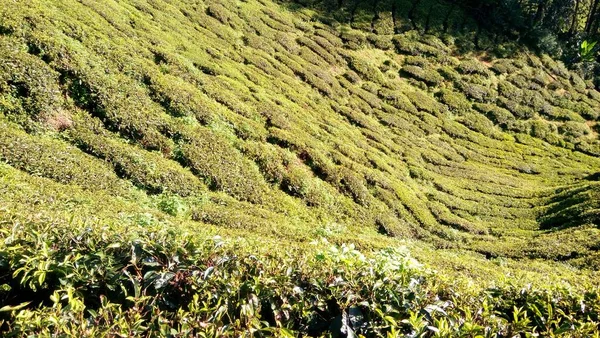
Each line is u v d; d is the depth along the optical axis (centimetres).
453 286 583
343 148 2878
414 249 1955
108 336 398
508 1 6500
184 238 566
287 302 499
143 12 3259
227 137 2255
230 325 430
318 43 4716
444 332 433
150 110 2064
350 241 1689
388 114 4150
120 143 1850
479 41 5953
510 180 3841
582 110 5578
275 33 4453
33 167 1470
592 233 2566
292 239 1661
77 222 618
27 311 413
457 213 2991
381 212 2467
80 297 469
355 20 5522
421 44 5491
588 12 7800
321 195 2302
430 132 4228
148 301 473
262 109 2717
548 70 6059
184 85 2403
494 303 580
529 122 5100
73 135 1747
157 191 1752
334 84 4097
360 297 508
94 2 2756
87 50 2103
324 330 493
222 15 4122
